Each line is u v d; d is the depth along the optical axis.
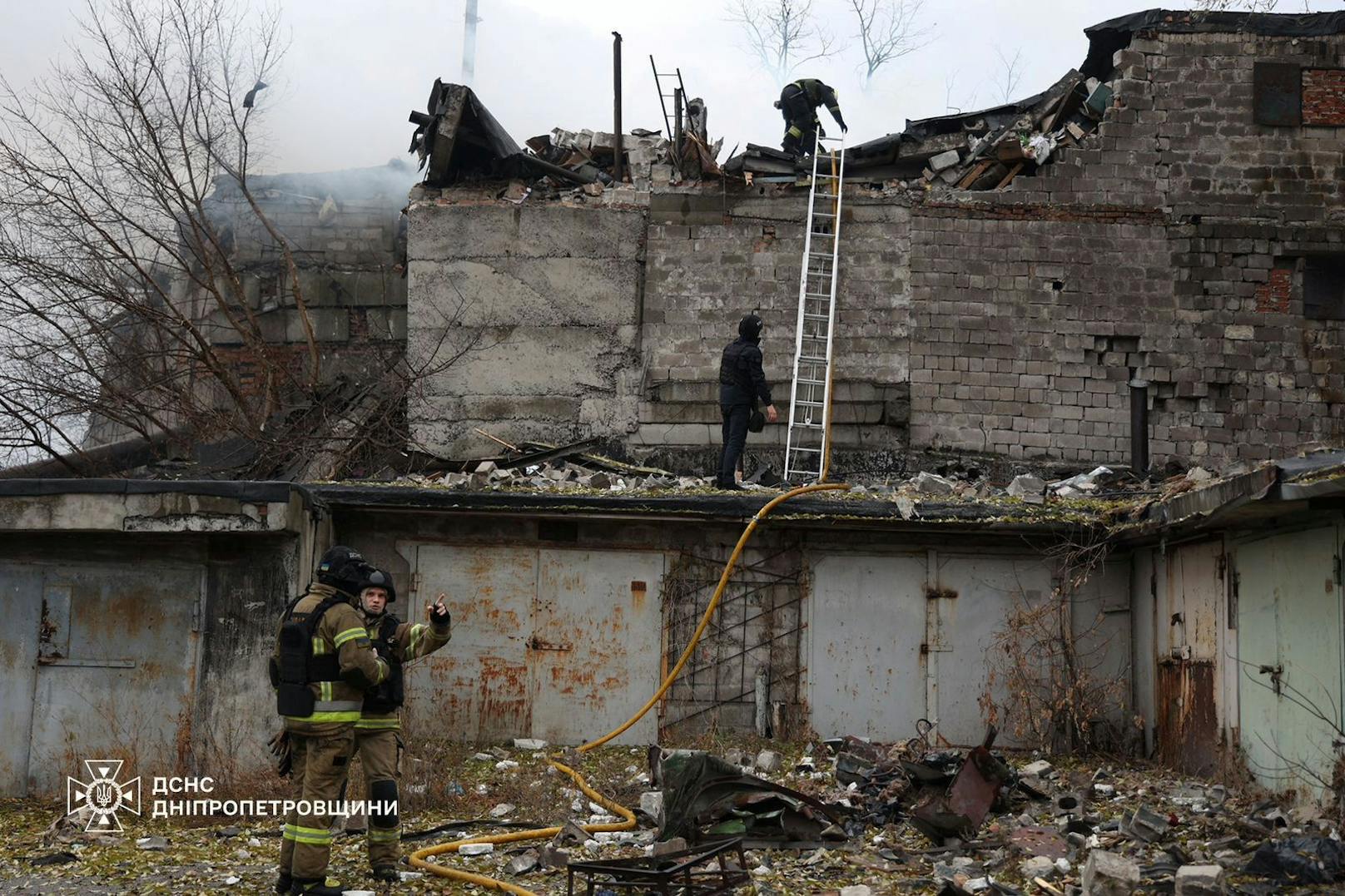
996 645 12.58
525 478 14.45
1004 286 17.06
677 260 17.25
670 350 17.12
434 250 17.34
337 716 7.00
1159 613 11.95
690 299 17.19
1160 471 16.03
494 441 17.05
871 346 16.98
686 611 12.59
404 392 17.06
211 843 8.61
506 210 17.36
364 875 7.58
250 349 18.73
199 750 10.16
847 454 16.78
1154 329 16.97
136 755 10.13
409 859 7.86
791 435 16.78
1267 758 9.55
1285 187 17.16
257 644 10.30
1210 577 10.77
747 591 12.63
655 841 8.46
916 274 17.08
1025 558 12.70
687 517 12.30
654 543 12.64
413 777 9.85
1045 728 12.33
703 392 17.02
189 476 16.55
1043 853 7.93
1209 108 17.25
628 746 12.37
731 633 12.58
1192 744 11.07
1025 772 10.41
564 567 12.61
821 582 12.66
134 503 10.02
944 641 12.59
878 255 17.14
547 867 7.81
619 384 17.12
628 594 12.60
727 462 13.58
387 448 16.91
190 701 10.23
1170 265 17.05
